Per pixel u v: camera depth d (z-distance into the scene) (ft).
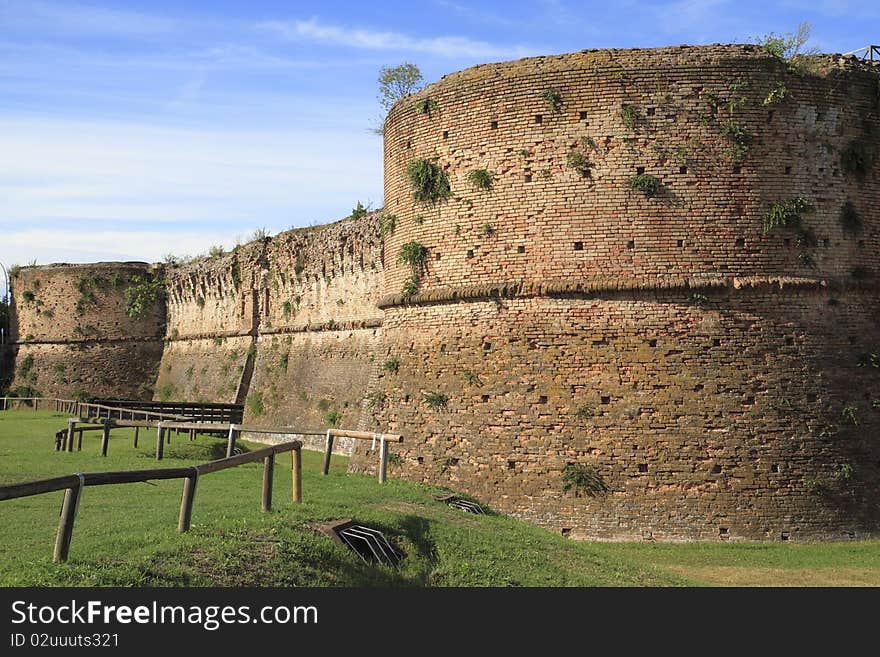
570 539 82.28
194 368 223.71
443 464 96.58
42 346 259.39
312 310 171.22
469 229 98.17
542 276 93.50
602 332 90.94
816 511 87.45
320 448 155.33
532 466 91.45
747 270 89.81
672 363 89.04
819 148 91.97
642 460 88.22
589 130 92.68
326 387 158.92
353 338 153.89
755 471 87.40
